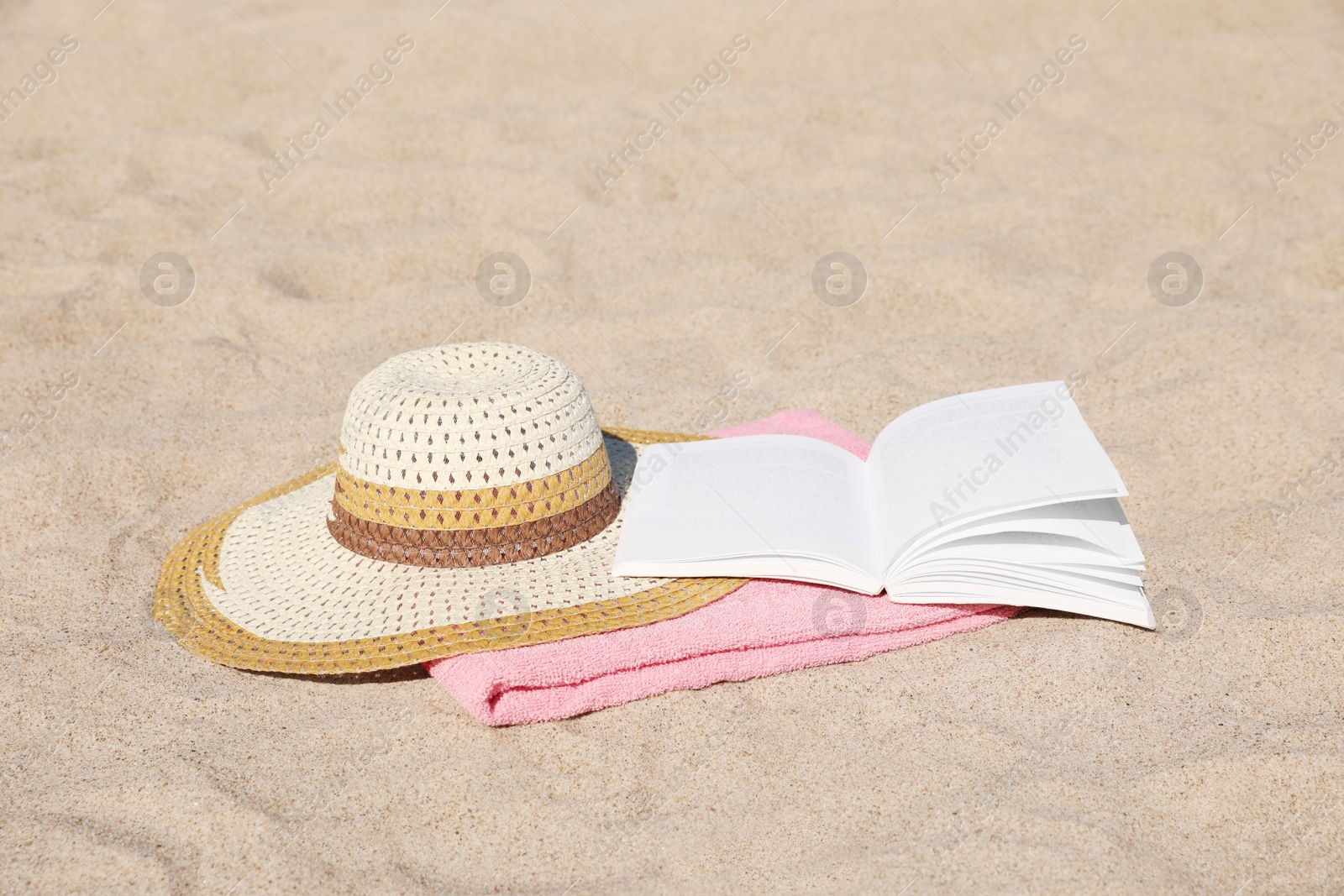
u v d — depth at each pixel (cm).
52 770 175
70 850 159
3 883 153
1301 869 153
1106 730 179
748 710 188
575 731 184
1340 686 186
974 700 188
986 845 157
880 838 160
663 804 169
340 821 165
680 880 155
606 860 159
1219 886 151
